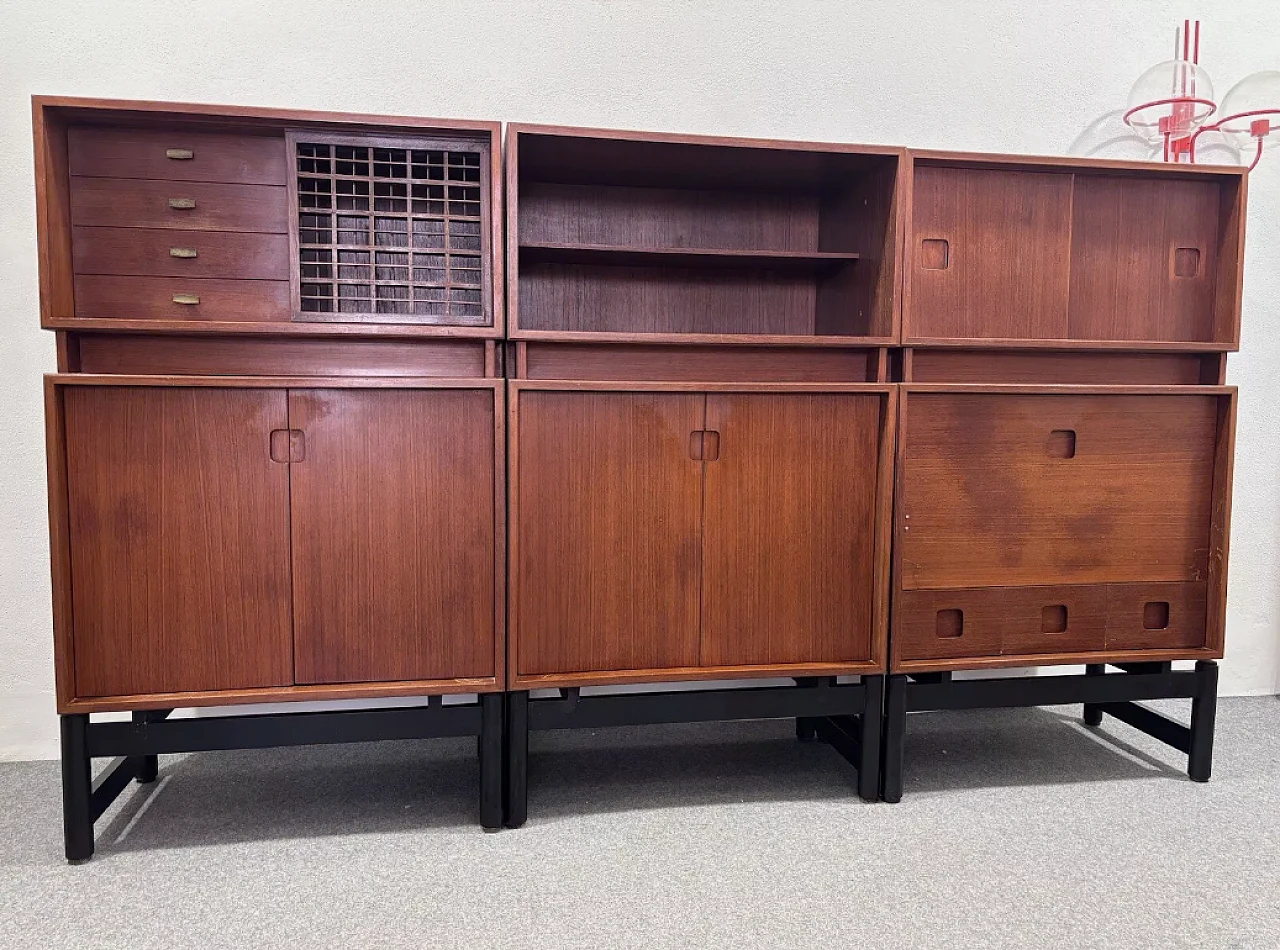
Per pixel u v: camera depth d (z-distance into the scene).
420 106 2.10
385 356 1.66
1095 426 1.87
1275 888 1.49
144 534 1.55
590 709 1.72
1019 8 2.35
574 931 1.34
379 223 1.88
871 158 1.78
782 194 2.15
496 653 1.67
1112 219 1.89
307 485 1.60
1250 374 2.49
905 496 1.79
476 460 1.65
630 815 1.76
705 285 2.12
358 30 2.06
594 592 1.70
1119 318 1.91
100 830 1.69
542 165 1.88
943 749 2.14
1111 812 1.79
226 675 1.60
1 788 1.88
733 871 1.53
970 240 1.82
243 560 1.59
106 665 1.56
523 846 1.63
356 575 1.63
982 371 1.85
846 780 1.95
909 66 2.31
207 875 1.52
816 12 2.25
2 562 2.01
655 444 1.70
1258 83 2.10
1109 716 2.41
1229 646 2.57
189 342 1.59
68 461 1.52
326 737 1.64
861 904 1.43
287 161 1.59
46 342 1.99
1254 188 2.44
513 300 1.64
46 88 1.95
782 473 1.75
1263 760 2.08
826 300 2.12
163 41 1.99
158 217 1.61
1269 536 2.55
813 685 1.88
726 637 1.76
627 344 1.72
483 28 2.11
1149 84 2.21
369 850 1.61
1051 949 1.31
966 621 1.84
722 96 2.23
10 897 1.44
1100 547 1.89
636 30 2.18
